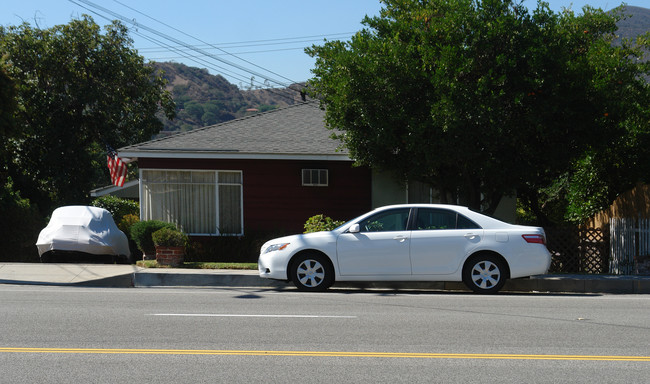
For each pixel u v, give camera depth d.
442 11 16.09
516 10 15.59
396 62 15.23
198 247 19.38
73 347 7.24
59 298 11.04
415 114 15.57
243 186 19.72
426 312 9.84
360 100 15.45
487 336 8.02
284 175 19.86
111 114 38.28
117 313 9.48
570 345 7.54
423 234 12.20
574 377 6.15
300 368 6.41
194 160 19.58
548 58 14.99
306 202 19.88
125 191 31.33
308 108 23.30
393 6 17.56
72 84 37.31
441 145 15.20
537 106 15.05
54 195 37.91
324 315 9.48
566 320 9.19
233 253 19.27
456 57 14.83
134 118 40.56
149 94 40.34
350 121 16.30
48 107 36.88
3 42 35.34
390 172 19.88
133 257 22.89
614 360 6.83
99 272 14.41
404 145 16.25
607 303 10.97
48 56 36.75
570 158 16.20
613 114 15.73
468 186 17.09
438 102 14.63
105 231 19.02
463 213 12.38
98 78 38.50
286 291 12.66
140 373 6.18
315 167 19.89
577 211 20.50
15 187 36.34
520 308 10.30
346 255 12.27
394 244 12.19
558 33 15.70
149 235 16.97
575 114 15.40
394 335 8.04
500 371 6.35
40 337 7.76
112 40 38.78
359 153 16.98
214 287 13.40
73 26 37.75
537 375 6.21
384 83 15.39
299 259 12.43
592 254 17.25
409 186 19.95
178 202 19.70
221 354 6.96
